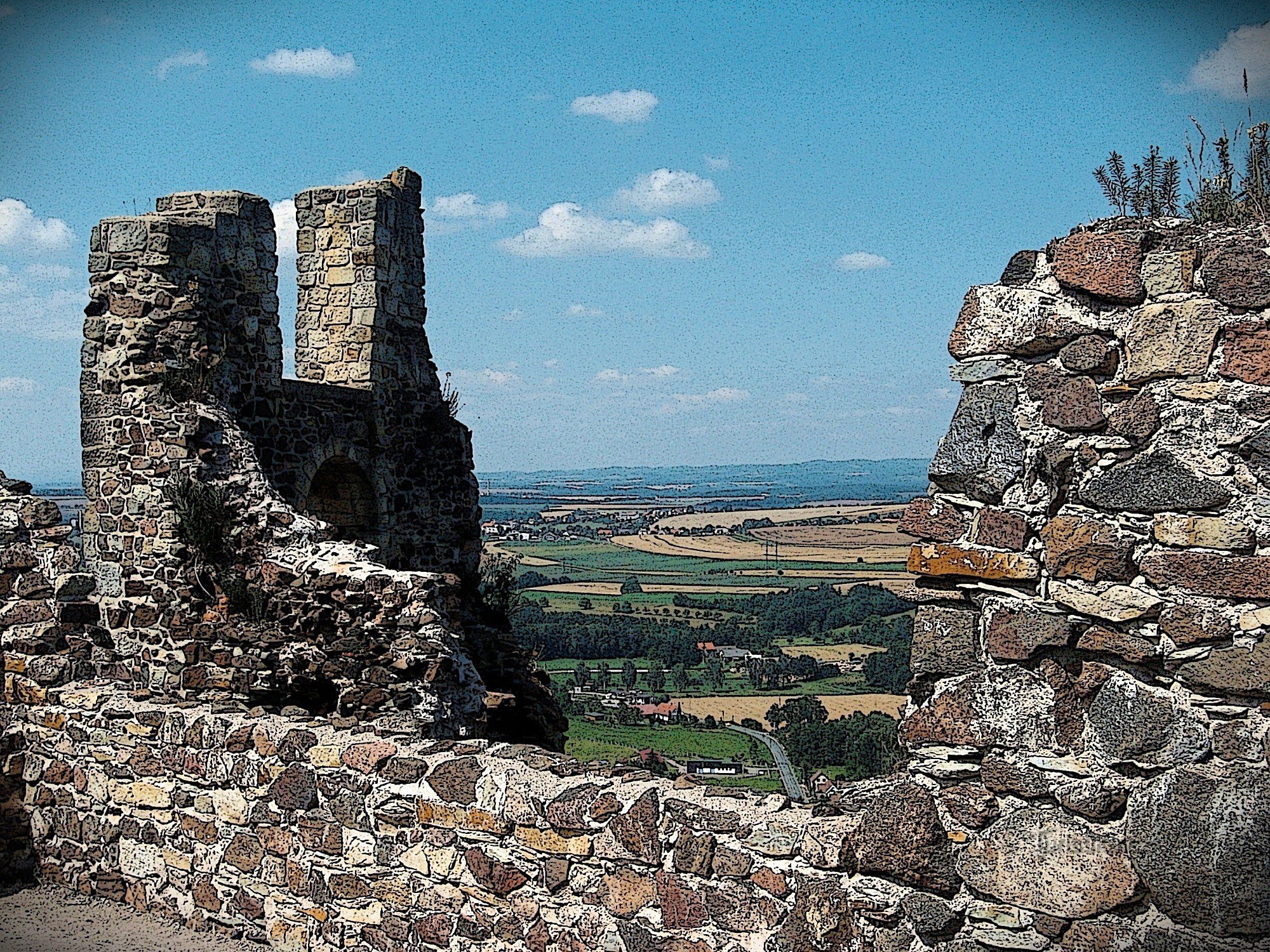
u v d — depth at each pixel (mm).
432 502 16281
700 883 6090
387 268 15578
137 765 8383
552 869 6602
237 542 11633
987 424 5406
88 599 9336
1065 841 5156
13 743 8977
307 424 14000
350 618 10805
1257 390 4918
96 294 12211
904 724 5566
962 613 5480
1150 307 5105
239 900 7898
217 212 12906
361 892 7332
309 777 7562
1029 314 5324
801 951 5723
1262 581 4859
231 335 12836
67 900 8578
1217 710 4957
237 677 11328
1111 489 5156
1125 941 5047
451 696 10602
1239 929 4812
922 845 5414
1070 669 5246
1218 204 6922
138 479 11984
